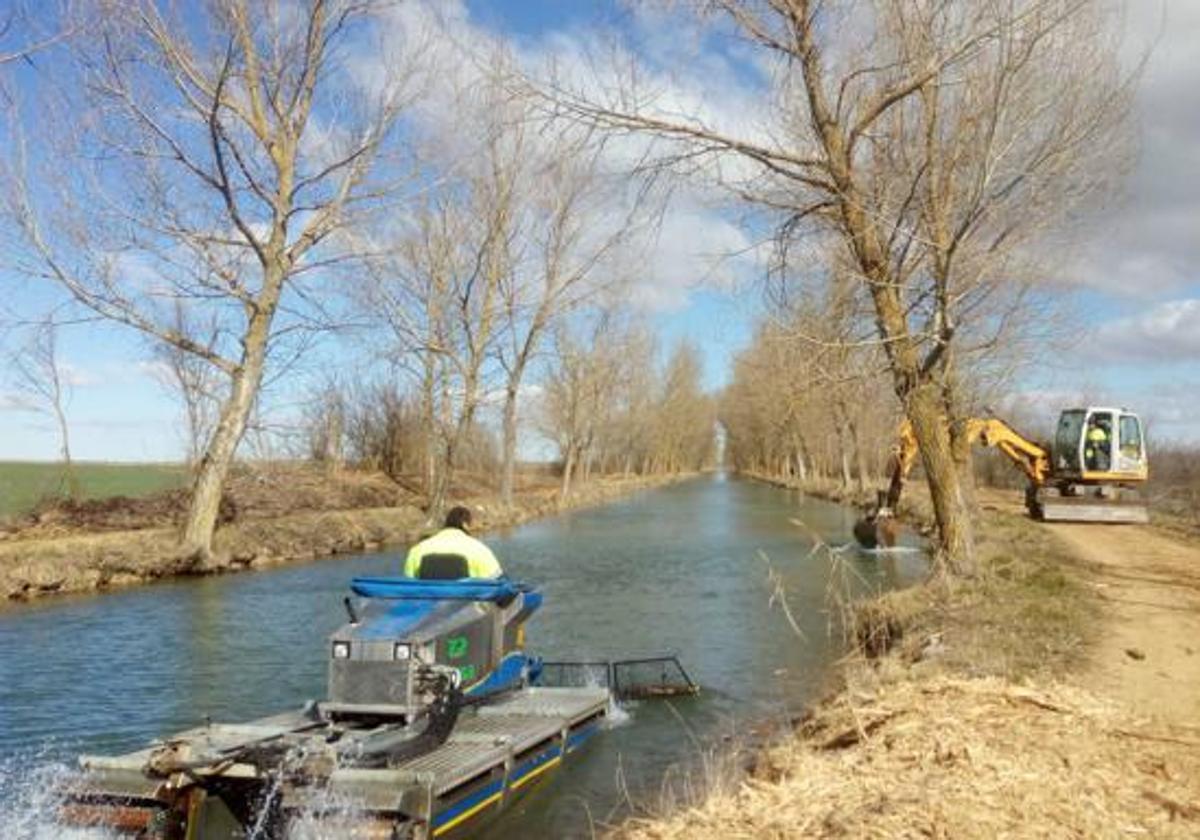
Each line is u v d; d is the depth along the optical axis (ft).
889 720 27.25
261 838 23.15
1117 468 108.47
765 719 36.52
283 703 40.04
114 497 102.12
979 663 34.27
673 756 32.12
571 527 137.69
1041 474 113.80
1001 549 72.79
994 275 54.34
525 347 151.94
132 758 24.07
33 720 37.47
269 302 85.20
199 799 23.68
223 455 82.53
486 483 191.21
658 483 330.34
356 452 168.25
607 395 230.27
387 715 26.89
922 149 49.78
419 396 168.55
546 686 39.55
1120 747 23.56
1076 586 53.62
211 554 80.94
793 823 20.04
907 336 49.39
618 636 54.19
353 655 27.07
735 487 310.86
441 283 123.95
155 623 57.47
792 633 54.03
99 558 73.46
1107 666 34.40
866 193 50.03
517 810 27.45
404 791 22.77
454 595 31.78
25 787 28.43
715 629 55.83
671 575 81.15
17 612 61.36
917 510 128.47
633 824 24.80
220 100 78.13
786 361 56.70
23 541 78.18
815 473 253.44
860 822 19.11
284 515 105.60
